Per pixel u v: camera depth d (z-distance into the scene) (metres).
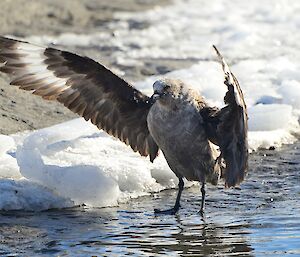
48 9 26.22
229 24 26.84
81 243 11.44
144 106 13.52
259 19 28.08
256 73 20.03
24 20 24.97
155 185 13.90
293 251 11.10
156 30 26.02
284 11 29.44
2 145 13.80
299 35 25.06
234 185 12.74
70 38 23.89
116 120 13.74
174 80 12.76
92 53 22.16
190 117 12.71
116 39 24.30
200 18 28.52
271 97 18.03
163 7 30.91
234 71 20.17
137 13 29.08
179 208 13.01
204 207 13.00
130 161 14.00
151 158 13.82
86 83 13.50
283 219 12.41
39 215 12.53
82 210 12.86
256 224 12.22
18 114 16.16
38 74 13.38
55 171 13.04
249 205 13.17
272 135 16.48
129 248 11.27
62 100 13.58
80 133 14.83
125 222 12.36
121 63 21.08
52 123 16.03
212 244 11.43
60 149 14.09
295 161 15.42
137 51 22.72
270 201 13.33
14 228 11.92
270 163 15.28
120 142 14.73
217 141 12.76
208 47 23.55
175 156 12.93
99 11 28.28
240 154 12.48
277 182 14.27
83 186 13.03
